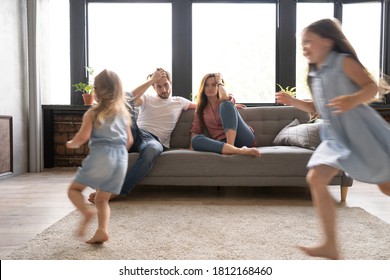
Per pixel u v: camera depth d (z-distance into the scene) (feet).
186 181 8.98
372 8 15.70
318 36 4.66
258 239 5.73
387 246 5.34
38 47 14.25
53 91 15.93
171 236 5.89
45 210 7.74
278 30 15.71
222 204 8.40
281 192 9.97
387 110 14.42
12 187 10.57
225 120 9.29
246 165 8.87
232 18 15.97
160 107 10.39
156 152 8.89
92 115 5.57
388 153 4.33
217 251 5.19
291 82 15.66
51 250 5.23
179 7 15.70
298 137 9.53
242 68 16.11
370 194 9.35
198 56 15.99
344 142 4.49
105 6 15.98
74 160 15.21
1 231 6.25
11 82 13.00
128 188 8.83
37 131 14.03
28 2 13.82
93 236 5.52
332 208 4.22
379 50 15.72
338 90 4.51
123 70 16.16
